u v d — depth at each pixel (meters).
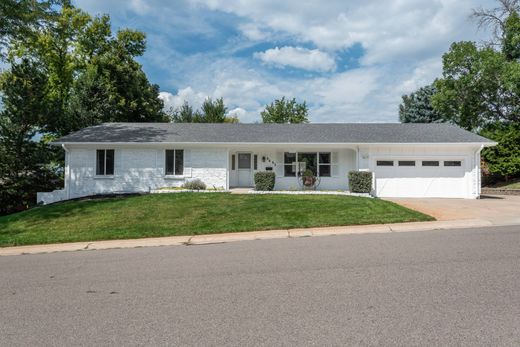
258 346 3.54
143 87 34.78
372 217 11.69
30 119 19.88
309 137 20.20
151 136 20.20
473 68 28.70
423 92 43.81
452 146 18.72
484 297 4.75
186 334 3.86
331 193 17.48
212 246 8.94
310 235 9.95
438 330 3.80
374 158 19.23
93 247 9.35
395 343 3.54
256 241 9.36
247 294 5.11
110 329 4.05
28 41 20.62
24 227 11.78
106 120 28.45
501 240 8.46
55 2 18.62
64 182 21.08
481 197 19.55
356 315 4.25
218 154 19.66
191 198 15.39
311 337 3.71
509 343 3.50
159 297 5.10
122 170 19.39
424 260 6.73
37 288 5.73
